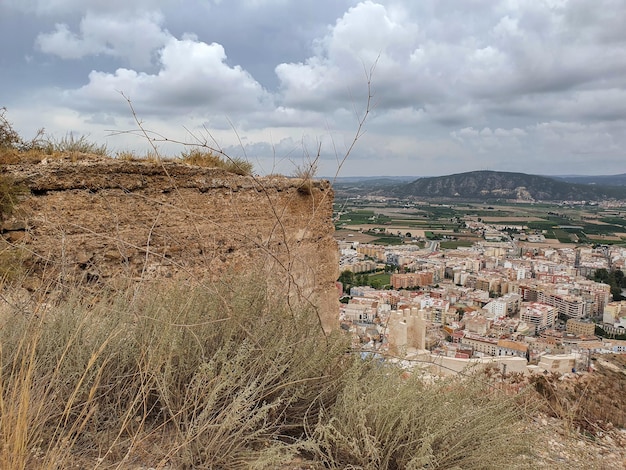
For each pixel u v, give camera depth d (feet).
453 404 8.92
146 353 9.01
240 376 8.89
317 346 10.28
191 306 10.27
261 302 10.89
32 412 7.22
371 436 8.03
